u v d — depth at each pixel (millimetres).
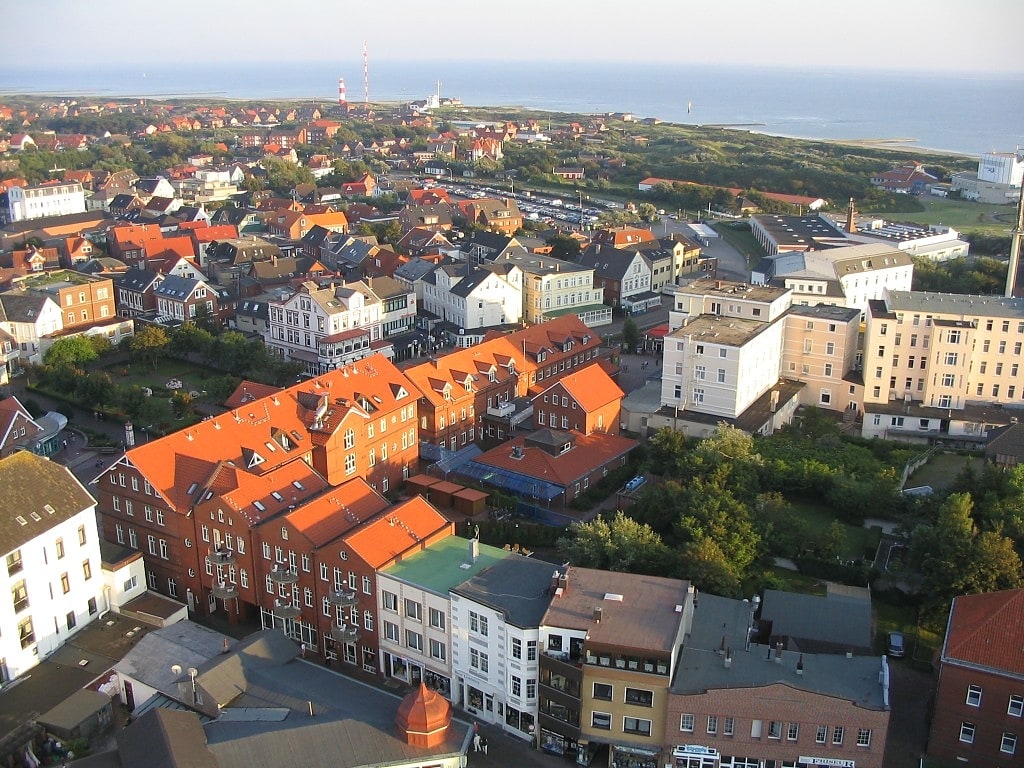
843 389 142750
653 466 118375
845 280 190750
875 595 92562
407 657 82438
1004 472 103000
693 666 72625
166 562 95438
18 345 167250
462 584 78750
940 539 87250
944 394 136875
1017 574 82375
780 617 82562
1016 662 68438
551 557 101062
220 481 91688
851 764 69125
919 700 77812
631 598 76625
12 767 70375
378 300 171375
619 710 71438
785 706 68812
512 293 188125
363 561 81875
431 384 126938
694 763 71062
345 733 68562
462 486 113812
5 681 79125
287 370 156875
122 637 85625
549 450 115750
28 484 83812
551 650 72938
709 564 85875
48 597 82938
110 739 75625
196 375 164500
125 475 95188
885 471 112688
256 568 88750
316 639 87750
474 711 79688
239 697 73938
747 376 131000
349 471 110188
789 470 112188
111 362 170000
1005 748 69375
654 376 162375
